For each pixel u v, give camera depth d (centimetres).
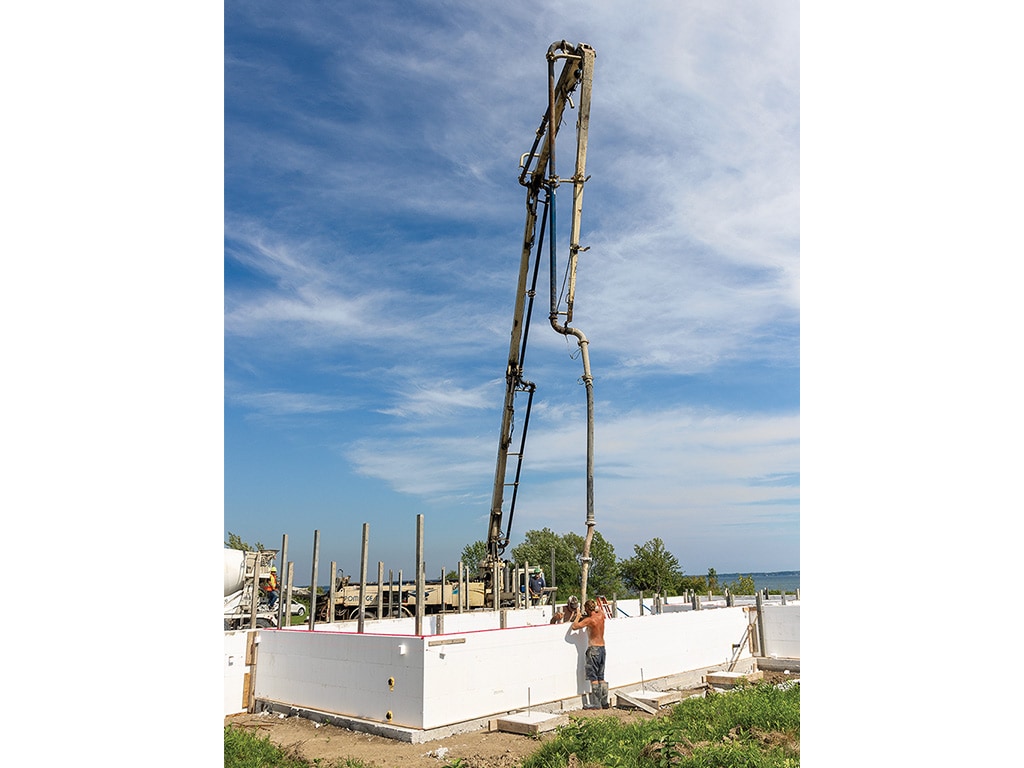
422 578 1109
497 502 1911
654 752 764
